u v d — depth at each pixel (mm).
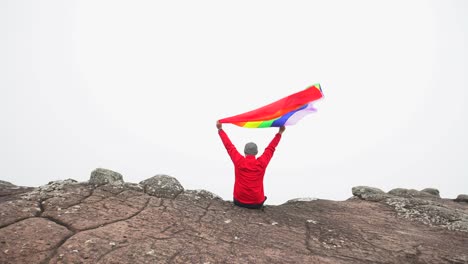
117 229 3670
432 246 4285
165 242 3512
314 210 5996
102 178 5238
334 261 3551
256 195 5258
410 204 6305
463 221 5352
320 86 5684
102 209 4219
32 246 3029
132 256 3090
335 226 4957
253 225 4562
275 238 4137
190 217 4469
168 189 5461
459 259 3850
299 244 4020
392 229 5016
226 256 3371
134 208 4453
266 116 5715
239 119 5684
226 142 5523
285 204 6641
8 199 4309
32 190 4855
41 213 3820
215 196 5887
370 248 4090
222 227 4289
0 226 3336
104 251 3109
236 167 5355
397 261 3719
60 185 4844
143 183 5590
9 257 2814
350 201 6938
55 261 2834
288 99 5801
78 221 3721
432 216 5664
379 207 6395
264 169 5340
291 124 5660
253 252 3574
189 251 3371
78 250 3057
